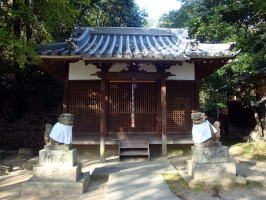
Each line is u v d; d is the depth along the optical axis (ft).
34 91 46.85
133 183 19.62
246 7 36.17
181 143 30.30
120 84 32.68
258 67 37.70
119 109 32.50
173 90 32.71
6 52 33.86
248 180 19.95
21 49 21.88
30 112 44.91
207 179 19.08
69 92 32.14
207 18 42.04
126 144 30.19
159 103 32.35
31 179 18.74
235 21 39.19
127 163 27.27
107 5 61.26
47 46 26.73
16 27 28.99
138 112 32.50
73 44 28.04
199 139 20.04
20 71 39.83
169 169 24.09
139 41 36.73
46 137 20.10
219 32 39.81
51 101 48.49
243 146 36.47
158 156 30.68
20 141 40.16
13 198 17.66
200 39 47.09
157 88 32.65
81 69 32.27
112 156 30.78
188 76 32.81
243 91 42.52
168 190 18.04
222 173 19.52
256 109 41.45
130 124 32.30
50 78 48.11
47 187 18.22
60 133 19.49
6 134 40.60
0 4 25.14
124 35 39.45
